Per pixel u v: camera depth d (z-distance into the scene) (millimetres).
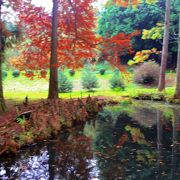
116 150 11195
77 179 8398
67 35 21328
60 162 9727
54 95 19172
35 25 20578
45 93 30141
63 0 20359
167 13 29531
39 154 10477
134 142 12352
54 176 8578
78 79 41094
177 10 43688
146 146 11773
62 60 21109
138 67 39094
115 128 15031
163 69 29797
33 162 9680
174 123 16375
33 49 23141
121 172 8953
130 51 19797
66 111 15242
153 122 16641
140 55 32062
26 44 21422
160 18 45312
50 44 20812
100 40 19312
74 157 10266
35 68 21719
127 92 30688
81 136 13211
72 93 30359
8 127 11703
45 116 13070
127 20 46781
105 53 19469
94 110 19688
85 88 35188
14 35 20547
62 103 16469
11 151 10211
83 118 16531
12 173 8750
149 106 23531
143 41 47250
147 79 36906
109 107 22828
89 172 8930
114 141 12500
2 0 17312
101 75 43000
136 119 17562
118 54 19359
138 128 15078
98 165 9531
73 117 15672
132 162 9859
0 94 16547
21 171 8914
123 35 18906
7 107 18172
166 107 22922
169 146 11820
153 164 9695
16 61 21688
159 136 13445
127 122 16641
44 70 24047
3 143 10102
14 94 29219
